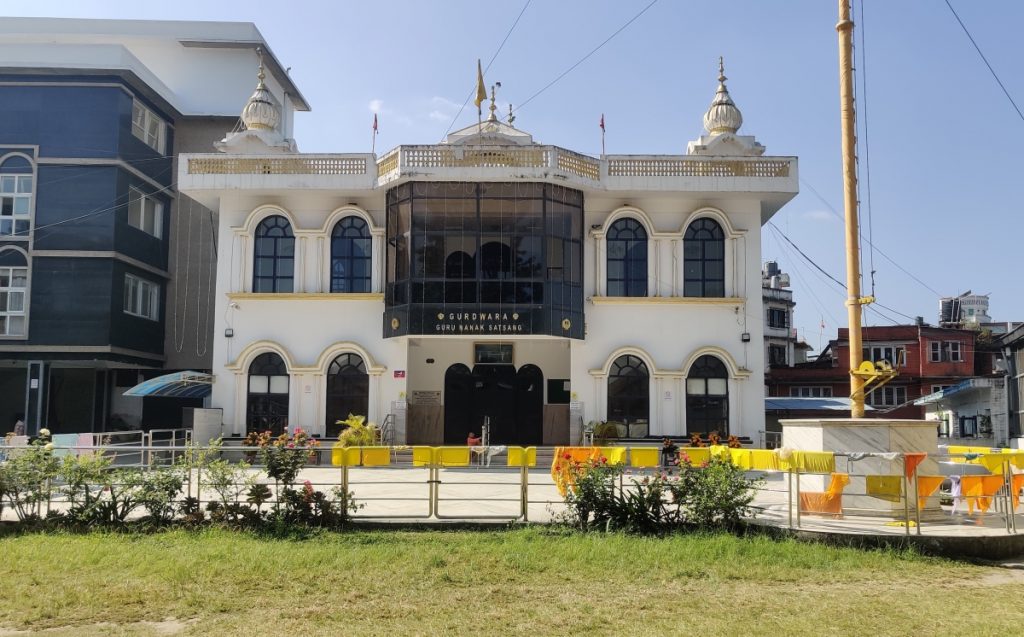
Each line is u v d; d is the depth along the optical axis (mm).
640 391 24500
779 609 8211
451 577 9438
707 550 10562
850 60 14453
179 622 7801
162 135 31719
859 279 14219
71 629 7547
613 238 25047
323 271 24828
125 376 31125
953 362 45438
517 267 23250
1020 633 7410
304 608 8188
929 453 12211
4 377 28688
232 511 12305
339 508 12570
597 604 8391
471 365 27266
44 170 27844
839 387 45750
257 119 27062
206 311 31734
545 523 12453
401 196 23766
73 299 27438
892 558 10523
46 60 27922
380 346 24422
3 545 11031
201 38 34000
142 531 12117
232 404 24359
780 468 11789
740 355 24500
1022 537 11031
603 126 26250
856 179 14344
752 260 24719
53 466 12594
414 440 26891
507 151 23219
